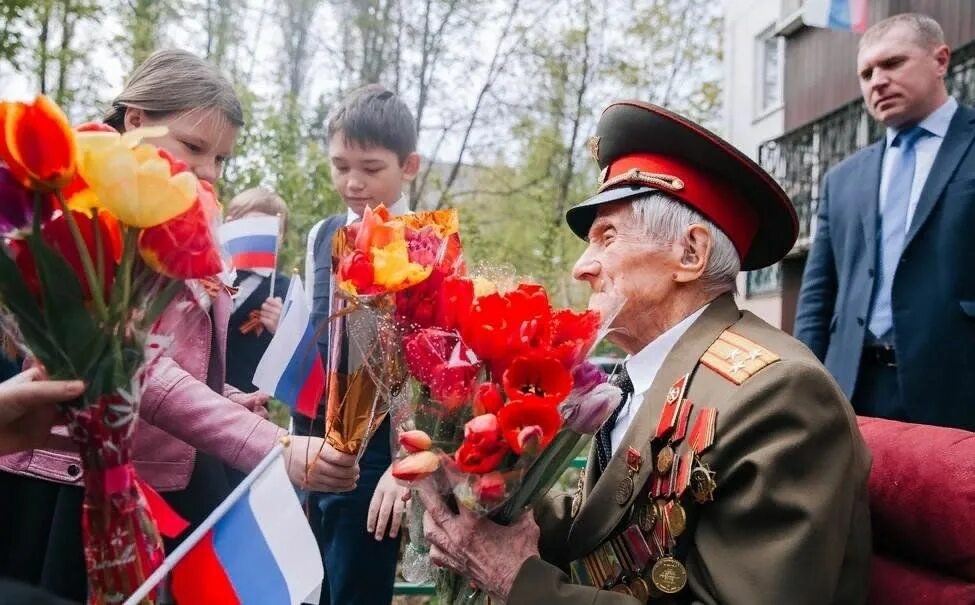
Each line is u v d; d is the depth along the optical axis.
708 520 1.37
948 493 1.39
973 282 2.56
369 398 1.45
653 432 1.46
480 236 10.48
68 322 1.09
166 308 1.23
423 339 1.24
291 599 1.32
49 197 1.10
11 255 1.10
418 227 1.36
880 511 1.50
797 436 1.32
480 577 1.35
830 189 3.08
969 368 2.54
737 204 1.61
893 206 2.80
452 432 1.28
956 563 1.37
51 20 8.25
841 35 9.41
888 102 2.79
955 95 7.18
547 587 1.32
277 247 2.48
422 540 1.51
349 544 2.25
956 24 7.16
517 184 14.52
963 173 2.62
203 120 1.79
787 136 10.74
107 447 1.17
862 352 2.78
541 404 1.13
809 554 1.26
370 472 2.25
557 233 11.52
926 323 2.59
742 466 1.33
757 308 11.98
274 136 6.66
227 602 1.30
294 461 1.55
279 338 1.80
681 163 1.59
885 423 1.65
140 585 1.21
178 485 1.76
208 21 10.41
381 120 2.45
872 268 2.79
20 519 1.67
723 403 1.40
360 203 2.51
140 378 1.19
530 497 1.33
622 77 14.79
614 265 1.61
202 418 1.58
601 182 1.71
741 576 1.28
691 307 1.61
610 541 1.47
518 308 1.22
